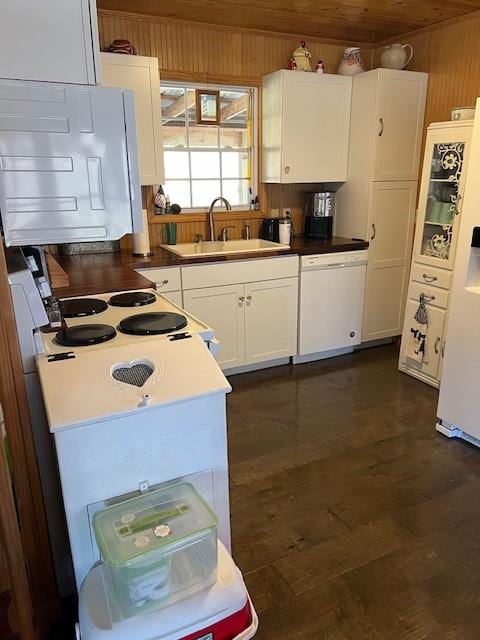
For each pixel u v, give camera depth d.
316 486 2.29
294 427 2.84
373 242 3.78
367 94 3.54
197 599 1.25
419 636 1.54
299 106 3.50
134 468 1.34
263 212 3.94
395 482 2.32
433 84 3.59
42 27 1.16
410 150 3.73
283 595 1.69
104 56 2.86
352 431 2.79
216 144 3.72
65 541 1.62
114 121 1.26
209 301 3.27
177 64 3.36
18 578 1.25
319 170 3.71
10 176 1.19
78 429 1.24
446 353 2.65
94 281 2.50
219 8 3.03
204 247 3.68
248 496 2.22
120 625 1.18
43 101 1.19
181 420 1.37
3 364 1.32
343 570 1.80
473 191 2.40
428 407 3.07
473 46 3.25
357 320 3.90
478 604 1.65
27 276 1.42
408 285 3.70
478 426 2.53
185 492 1.38
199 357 1.51
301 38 3.70
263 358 3.59
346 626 1.57
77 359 1.44
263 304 3.47
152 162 3.18
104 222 1.31
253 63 3.61
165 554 1.21
